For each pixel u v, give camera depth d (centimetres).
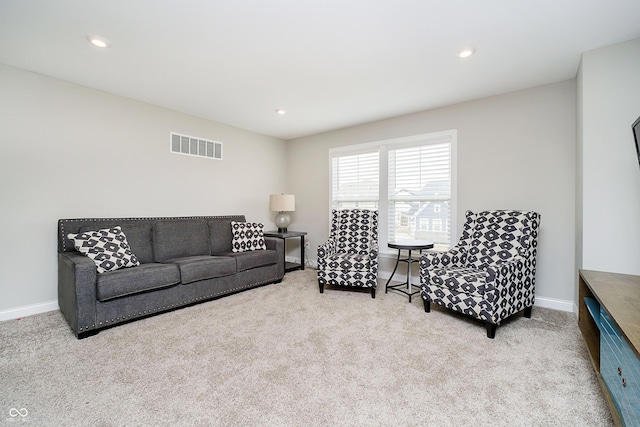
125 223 316
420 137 376
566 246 283
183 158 384
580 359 194
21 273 265
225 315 272
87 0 172
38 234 273
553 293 291
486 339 223
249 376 175
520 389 163
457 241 347
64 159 287
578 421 139
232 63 251
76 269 220
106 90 309
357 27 200
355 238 390
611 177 220
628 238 215
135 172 338
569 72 267
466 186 341
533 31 204
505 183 315
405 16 188
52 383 167
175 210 376
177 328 243
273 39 215
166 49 229
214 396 156
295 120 415
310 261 506
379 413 144
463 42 219
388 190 410
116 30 203
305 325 249
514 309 246
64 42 219
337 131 465
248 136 470
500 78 279
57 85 282
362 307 294
